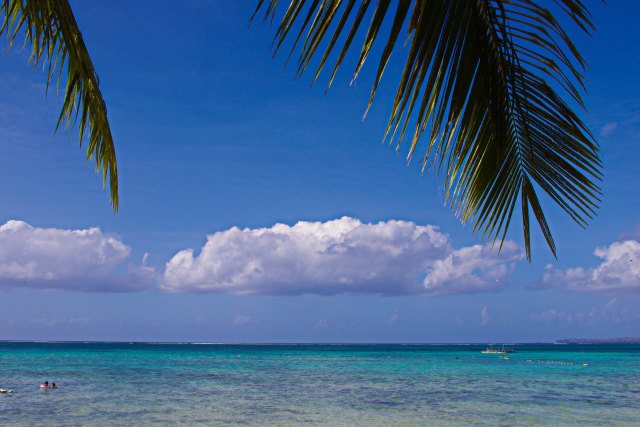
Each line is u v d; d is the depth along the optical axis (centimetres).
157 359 6519
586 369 4778
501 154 235
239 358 7188
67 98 248
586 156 230
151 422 1773
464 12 185
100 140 261
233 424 1745
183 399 2378
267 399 2400
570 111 221
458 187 228
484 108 214
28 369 4375
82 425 1711
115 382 3216
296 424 1752
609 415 1939
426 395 2586
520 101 232
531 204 257
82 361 5809
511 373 4197
